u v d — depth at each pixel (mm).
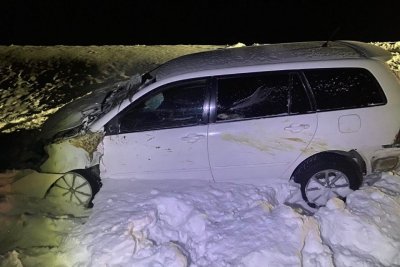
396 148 4430
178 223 4219
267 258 3570
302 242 3740
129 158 4504
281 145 4391
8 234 4398
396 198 4273
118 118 4418
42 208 4742
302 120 4324
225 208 4324
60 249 4098
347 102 4344
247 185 4617
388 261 3666
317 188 4551
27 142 6383
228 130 4355
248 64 4430
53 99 8203
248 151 4422
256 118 4348
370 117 4336
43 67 10047
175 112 4402
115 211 4281
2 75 9508
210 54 4977
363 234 3807
